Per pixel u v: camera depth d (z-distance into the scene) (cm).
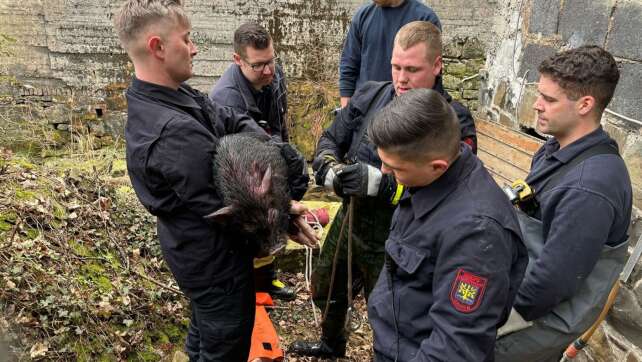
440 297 140
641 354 240
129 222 339
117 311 265
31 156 521
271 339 255
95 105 542
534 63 401
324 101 564
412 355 156
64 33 510
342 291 265
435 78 220
